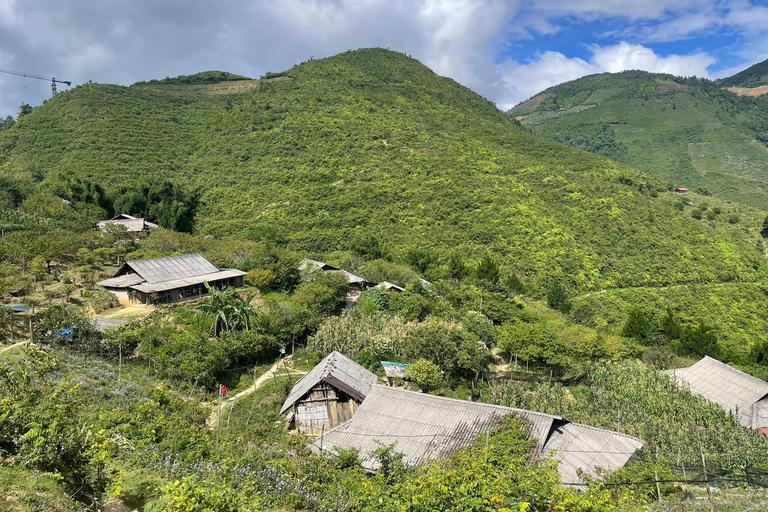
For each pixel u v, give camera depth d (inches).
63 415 563.5
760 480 865.5
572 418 1241.4
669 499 777.6
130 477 617.6
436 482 584.4
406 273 2514.8
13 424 532.4
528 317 2070.6
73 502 486.3
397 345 1547.7
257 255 2130.9
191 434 795.4
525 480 570.9
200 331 1469.0
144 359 1282.0
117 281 1665.8
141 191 3282.5
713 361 1501.0
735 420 1255.5
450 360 1428.4
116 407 876.0
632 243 3523.6
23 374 619.5
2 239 1836.9
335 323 1668.3
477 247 3309.5
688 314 2938.0
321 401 1144.8
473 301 2155.5
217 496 500.4
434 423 965.2
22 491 461.7
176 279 1736.0
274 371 1423.5
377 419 1009.5
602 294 3036.4
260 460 757.9
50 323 1201.4
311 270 2110.0
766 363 1855.3
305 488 712.4
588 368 1576.0
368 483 693.3
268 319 1589.6
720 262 3412.9
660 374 1510.8
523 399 1312.7
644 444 978.7
